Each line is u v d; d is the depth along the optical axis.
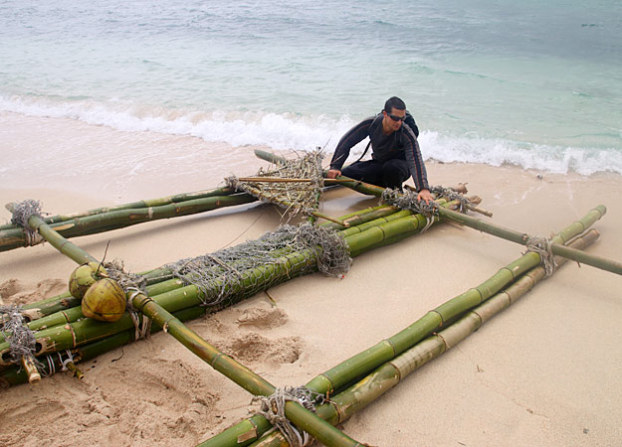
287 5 17.08
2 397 3.07
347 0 17.62
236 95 9.73
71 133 8.34
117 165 7.07
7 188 6.34
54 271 4.54
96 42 13.72
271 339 3.62
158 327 3.65
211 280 3.83
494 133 8.10
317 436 2.48
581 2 16.98
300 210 5.16
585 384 3.42
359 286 4.41
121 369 3.35
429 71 11.15
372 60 11.88
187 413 2.99
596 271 4.74
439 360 3.61
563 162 7.14
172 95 9.80
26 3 18.30
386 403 3.23
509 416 3.15
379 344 3.34
